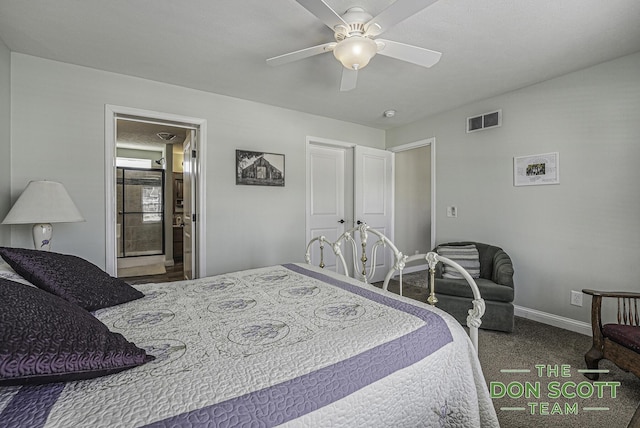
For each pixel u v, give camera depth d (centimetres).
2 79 211
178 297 150
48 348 68
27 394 69
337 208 420
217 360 88
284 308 134
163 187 571
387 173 437
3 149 212
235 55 228
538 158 277
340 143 396
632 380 186
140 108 268
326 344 99
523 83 276
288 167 353
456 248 304
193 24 188
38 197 198
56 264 127
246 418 68
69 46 215
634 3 165
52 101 236
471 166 332
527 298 287
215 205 308
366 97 312
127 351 82
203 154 299
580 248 252
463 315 262
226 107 311
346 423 80
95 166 252
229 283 176
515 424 150
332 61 236
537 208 279
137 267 532
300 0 133
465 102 327
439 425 105
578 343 233
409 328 112
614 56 227
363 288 164
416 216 516
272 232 345
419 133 393
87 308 123
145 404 68
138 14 178
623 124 229
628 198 227
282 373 83
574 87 253
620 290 232
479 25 186
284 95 308
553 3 166
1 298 75
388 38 201
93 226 251
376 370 92
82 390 72
